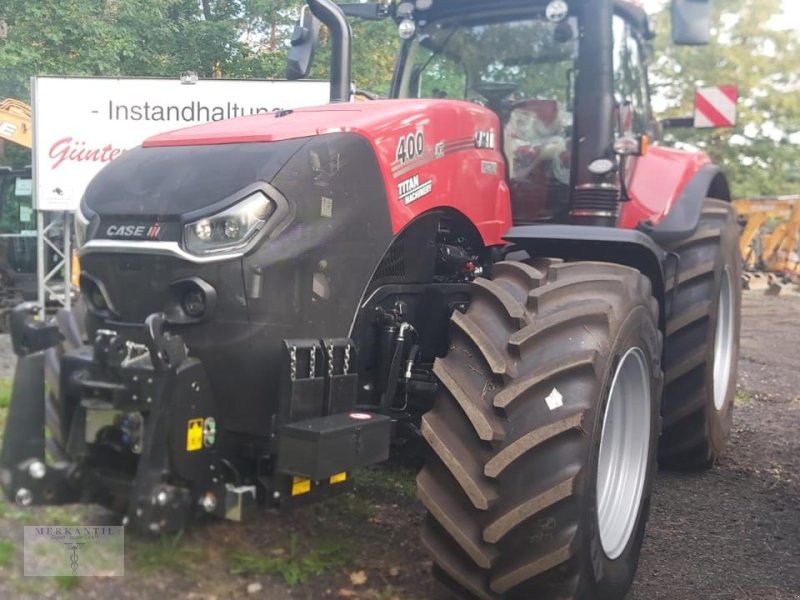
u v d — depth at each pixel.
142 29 14.20
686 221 4.73
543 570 2.82
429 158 3.59
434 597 3.12
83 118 9.33
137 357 2.87
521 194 4.48
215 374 2.96
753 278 18.86
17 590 2.85
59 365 3.00
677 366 4.80
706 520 4.22
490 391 2.94
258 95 9.29
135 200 3.11
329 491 3.22
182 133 3.47
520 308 3.07
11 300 10.39
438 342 3.71
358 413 3.12
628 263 3.82
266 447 3.02
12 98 12.08
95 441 2.88
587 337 3.03
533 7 4.58
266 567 3.17
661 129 5.66
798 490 4.75
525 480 2.83
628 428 3.54
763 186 23.62
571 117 4.50
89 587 2.90
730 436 5.92
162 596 2.89
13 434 2.92
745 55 22.55
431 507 2.90
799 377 8.52
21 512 3.16
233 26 15.11
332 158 3.17
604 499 3.38
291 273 3.02
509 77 4.66
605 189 4.26
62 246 10.67
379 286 3.45
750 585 3.48
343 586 3.15
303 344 2.96
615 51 4.80
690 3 4.09
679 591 3.41
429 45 4.91
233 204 2.96
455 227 3.86
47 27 13.17
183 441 2.81
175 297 2.96
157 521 2.75
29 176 10.69
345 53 4.25
